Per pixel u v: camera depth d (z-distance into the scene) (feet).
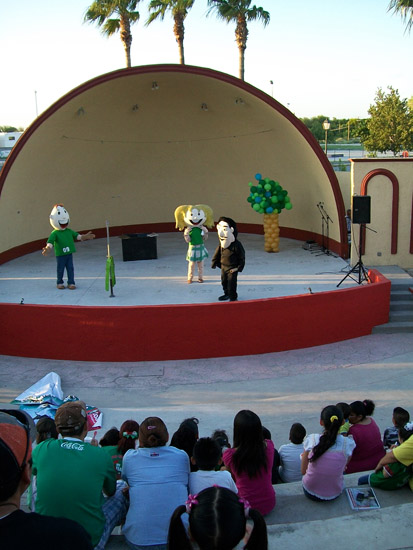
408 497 16.31
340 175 67.26
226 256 43.16
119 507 15.03
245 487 15.92
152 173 72.38
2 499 6.84
